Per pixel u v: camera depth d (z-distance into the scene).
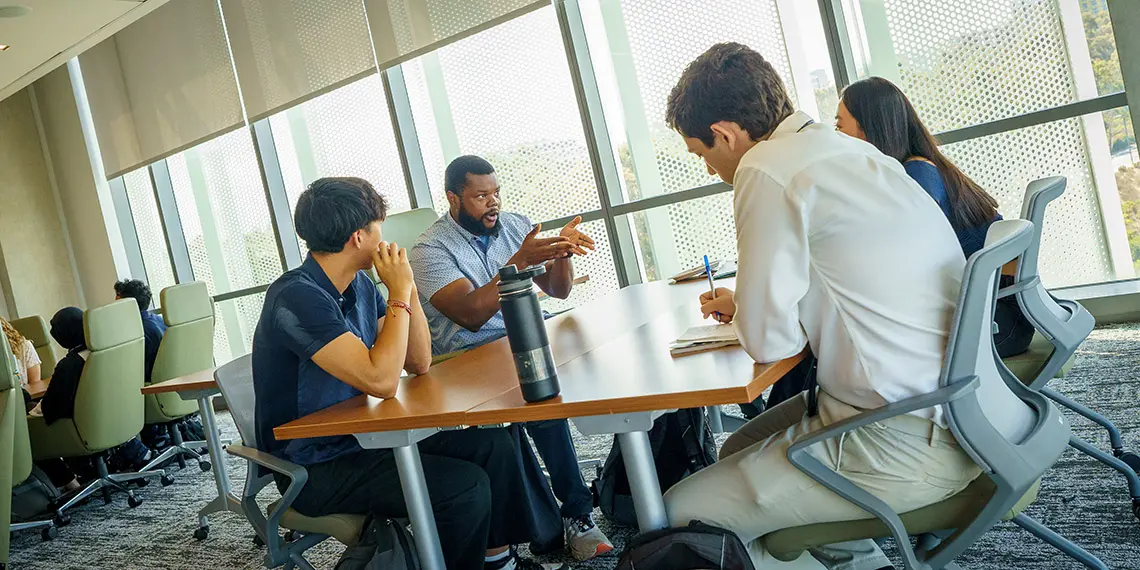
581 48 4.86
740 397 1.41
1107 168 3.91
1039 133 4.00
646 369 1.72
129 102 7.15
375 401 2.00
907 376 1.43
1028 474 1.39
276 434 1.94
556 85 4.96
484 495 2.11
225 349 7.34
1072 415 3.03
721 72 1.62
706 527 1.56
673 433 2.26
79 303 8.35
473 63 5.23
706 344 1.81
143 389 3.54
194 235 7.26
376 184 5.83
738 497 1.58
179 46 6.59
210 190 6.98
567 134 5.00
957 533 1.46
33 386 5.25
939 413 1.43
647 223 4.93
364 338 2.36
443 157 5.53
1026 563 2.10
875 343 1.45
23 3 4.79
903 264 1.44
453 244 3.08
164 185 7.35
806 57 4.32
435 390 1.97
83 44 5.85
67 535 4.10
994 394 1.50
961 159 4.18
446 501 2.07
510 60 5.09
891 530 1.44
